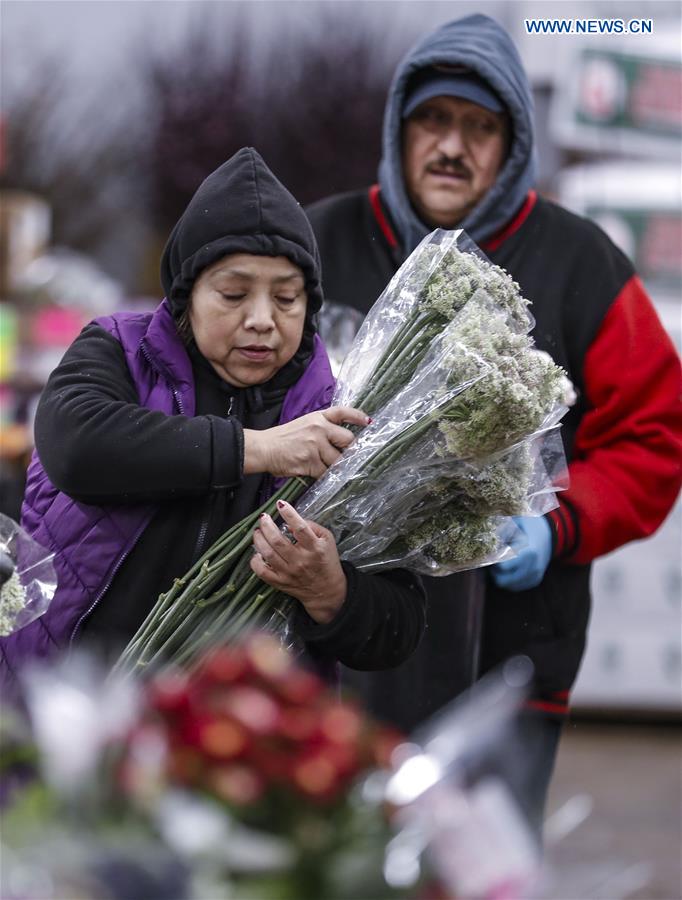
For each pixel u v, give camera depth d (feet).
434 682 25.71
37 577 18.43
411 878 10.81
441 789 11.11
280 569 18.39
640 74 55.31
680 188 51.90
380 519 19.03
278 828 10.69
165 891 9.96
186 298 19.70
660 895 33.12
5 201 69.21
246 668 11.32
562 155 58.39
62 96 92.07
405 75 27.48
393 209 27.71
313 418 18.72
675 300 51.90
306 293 19.70
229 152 80.59
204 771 10.61
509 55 27.63
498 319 18.54
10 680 19.21
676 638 55.31
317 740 10.89
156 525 19.27
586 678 55.52
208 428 18.65
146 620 18.69
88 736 10.56
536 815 26.53
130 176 88.99
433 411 18.28
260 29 83.15
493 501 18.81
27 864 10.19
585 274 27.53
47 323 56.24
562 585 27.12
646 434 27.40
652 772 47.62
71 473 18.63
